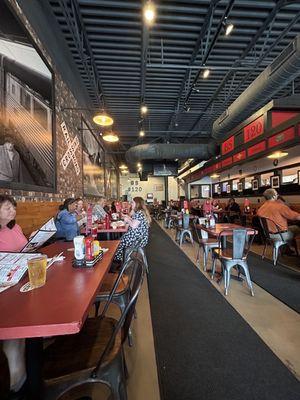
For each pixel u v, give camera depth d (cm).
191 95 666
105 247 218
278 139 520
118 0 337
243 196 991
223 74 554
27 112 301
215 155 898
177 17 369
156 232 924
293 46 328
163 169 1327
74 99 534
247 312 256
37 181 327
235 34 412
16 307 95
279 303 276
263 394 150
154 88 621
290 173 698
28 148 302
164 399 148
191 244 658
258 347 196
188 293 313
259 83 425
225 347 197
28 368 102
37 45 330
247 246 321
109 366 112
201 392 153
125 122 876
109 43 430
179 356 188
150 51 463
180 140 1183
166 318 247
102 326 146
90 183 704
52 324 81
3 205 186
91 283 123
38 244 176
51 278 132
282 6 340
